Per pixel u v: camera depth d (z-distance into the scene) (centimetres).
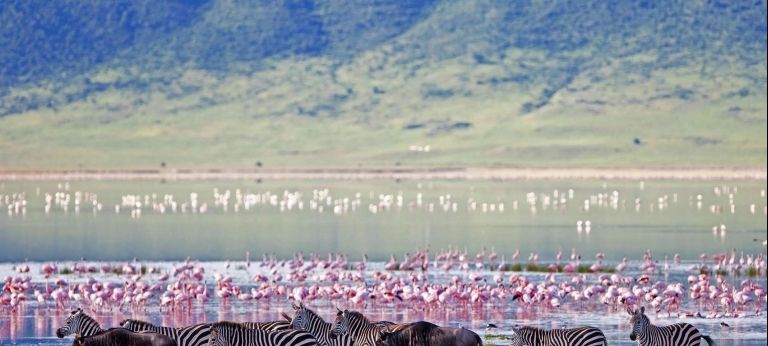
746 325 14450
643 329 11500
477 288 16162
